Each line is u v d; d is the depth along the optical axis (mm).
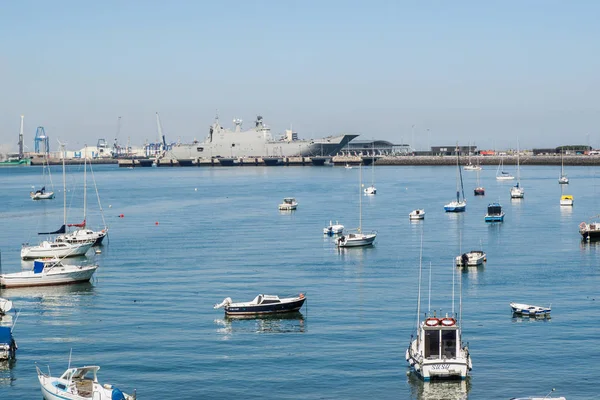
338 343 73750
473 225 168750
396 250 132500
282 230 163750
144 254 130500
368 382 63281
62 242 134125
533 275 107000
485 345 72375
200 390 61844
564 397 59031
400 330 77938
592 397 59688
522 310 83375
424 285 100750
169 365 67688
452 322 63969
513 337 74812
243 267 115938
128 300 93250
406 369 66125
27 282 101375
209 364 68000
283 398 60219
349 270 112750
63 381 58625
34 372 66250
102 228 169500
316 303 90375
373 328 78750
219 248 136625
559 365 66688
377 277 106938
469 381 63094
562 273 108250
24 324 81875
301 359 69062
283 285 101438
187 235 156375
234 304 84125
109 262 122438
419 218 181000
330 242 144000
